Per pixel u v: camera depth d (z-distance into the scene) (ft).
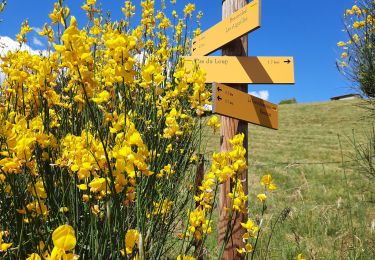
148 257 4.93
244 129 7.55
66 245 1.88
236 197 5.35
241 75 7.67
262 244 9.71
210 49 8.21
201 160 7.94
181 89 6.59
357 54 12.78
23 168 4.94
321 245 9.41
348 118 62.95
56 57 5.74
